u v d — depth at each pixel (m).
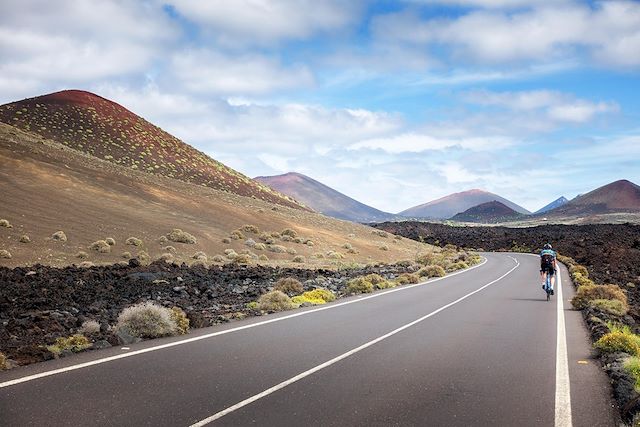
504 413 6.66
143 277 24.61
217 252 42.47
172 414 6.36
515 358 10.03
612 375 8.49
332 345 10.98
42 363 8.99
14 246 30.45
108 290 20.64
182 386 7.61
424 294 22.41
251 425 6.03
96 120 110.69
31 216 37.56
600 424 6.31
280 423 6.12
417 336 12.24
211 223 53.09
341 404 6.89
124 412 6.40
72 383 7.68
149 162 99.62
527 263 50.31
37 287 20.17
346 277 30.91
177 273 27.16
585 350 10.91
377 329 13.16
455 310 17.23
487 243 98.56
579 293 18.75
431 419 6.36
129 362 9.12
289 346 10.79
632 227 101.44
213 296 20.11
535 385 8.07
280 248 48.66
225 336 11.86
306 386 7.75
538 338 12.27
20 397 6.96
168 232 43.94
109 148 98.38
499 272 38.03
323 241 60.41
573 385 8.09
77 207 43.59
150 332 11.55
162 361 9.22
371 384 7.95
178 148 119.56
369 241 71.06
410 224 134.38
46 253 30.58
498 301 20.08
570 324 14.56
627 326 15.36
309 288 23.61
